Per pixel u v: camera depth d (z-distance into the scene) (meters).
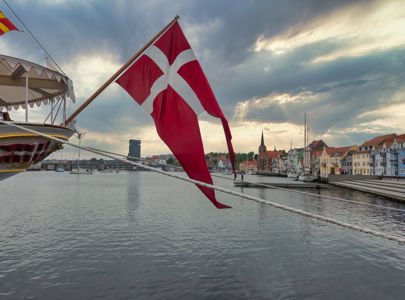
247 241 22.81
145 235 24.62
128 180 137.12
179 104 7.37
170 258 18.67
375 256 19.23
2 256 18.97
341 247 21.23
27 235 24.56
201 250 20.36
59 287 14.46
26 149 8.87
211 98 7.32
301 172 148.00
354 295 13.77
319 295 13.73
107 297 13.48
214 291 14.09
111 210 38.72
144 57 7.78
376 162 114.12
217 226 28.28
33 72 10.83
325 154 148.88
